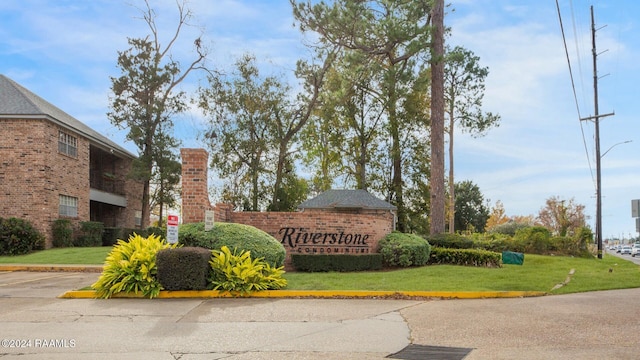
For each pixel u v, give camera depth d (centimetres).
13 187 2272
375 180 3919
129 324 766
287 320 805
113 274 1024
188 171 1387
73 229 2586
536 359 571
